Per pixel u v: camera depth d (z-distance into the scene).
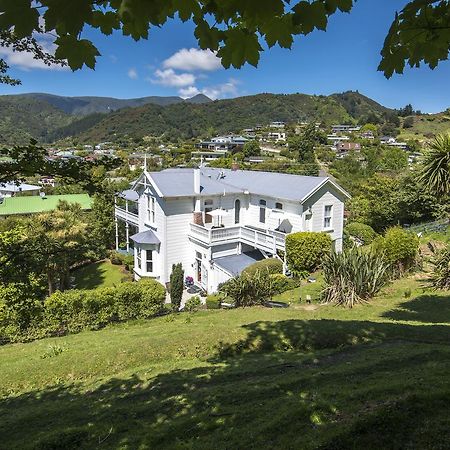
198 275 22.44
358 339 8.91
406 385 5.16
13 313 12.55
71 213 24.06
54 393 7.93
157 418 5.62
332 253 14.95
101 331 13.16
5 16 1.49
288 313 12.27
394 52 2.38
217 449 4.38
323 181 20.34
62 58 1.96
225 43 2.08
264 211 22.44
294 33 2.03
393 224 27.84
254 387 6.16
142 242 21.95
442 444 3.79
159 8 1.69
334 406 4.84
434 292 13.60
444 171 14.15
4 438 5.86
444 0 2.11
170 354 9.20
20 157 5.03
